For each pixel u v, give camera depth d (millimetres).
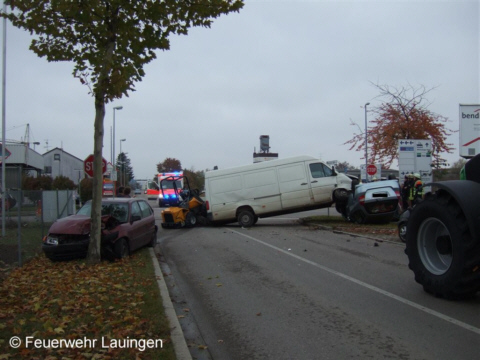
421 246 7137
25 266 9727
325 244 12812
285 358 4777
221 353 5020
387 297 6977
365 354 4777
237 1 9383
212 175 19062
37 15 8938
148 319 5805
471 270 6133
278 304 6812
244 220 18656
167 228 19844
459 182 6504
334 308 6496
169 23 9453
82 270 8930
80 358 4480
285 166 18703
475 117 16078
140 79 9797
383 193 16641
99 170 9664
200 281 8625
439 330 5418
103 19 9312
